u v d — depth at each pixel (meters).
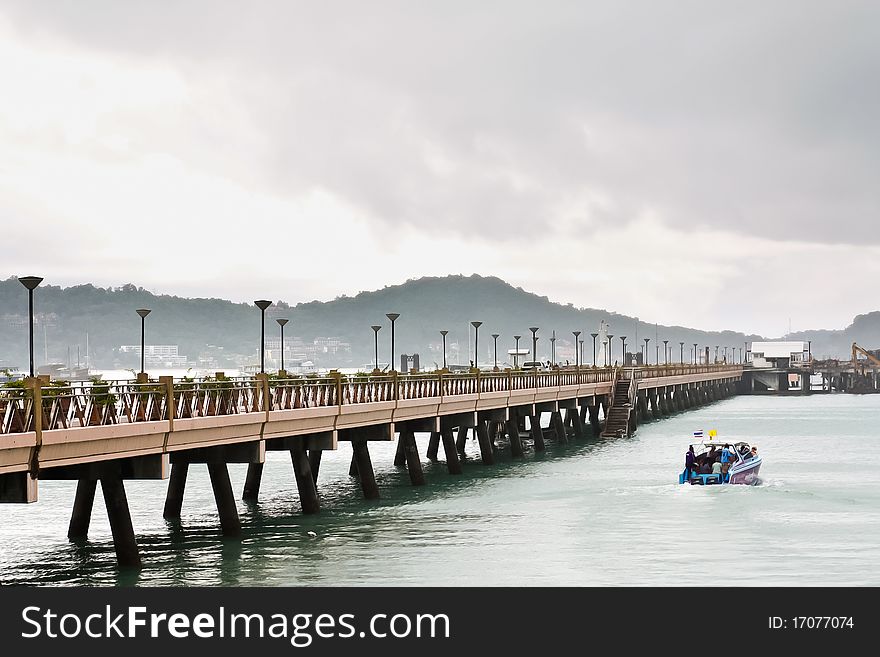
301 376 52.31
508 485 61.06
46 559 39.00
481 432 72.06
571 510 51.62
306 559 40.00
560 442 90.62
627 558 40.81
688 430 108.81
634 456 78.94
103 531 44.91
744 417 135.75
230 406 39.62
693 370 163.12
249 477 55.41
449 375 61.88
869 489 59.84
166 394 35.56
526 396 76.56
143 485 62.72
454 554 41.28
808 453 84.69
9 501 30.25
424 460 78.75
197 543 42.56
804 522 48.50
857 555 41.41
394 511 51.16
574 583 37.09
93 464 35.00
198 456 42.06
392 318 70.88
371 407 51.03
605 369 101.75
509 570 38.78
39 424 29.81
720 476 60.75
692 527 47.28
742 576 38.19
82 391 33.78
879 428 113.69
